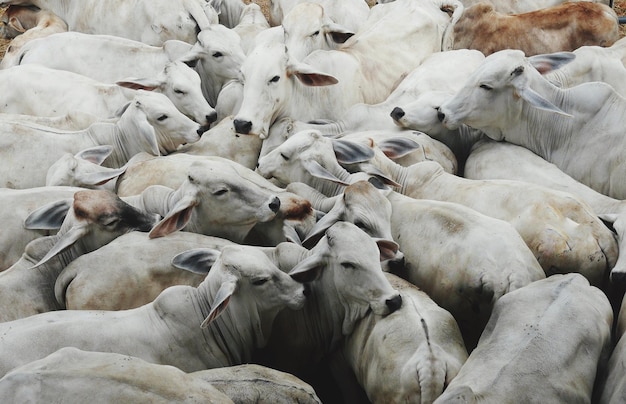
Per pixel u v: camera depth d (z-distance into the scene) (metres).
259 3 16.94
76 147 10.68
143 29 13.46
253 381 6.98
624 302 8.01
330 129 10.81
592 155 10.12
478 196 9.08
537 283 7.80
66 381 6.46
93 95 11.80
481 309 8.17
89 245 8.83
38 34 13.91
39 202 9.41
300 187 9.39
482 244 8.15
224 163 9.20
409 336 7.37
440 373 6.98
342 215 8.49
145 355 7.75
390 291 7.72
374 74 11.84
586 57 11.48
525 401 6.67
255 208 8.71
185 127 10.58
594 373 7.23
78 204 8.69
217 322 8.03
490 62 10.15
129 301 8.41
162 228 8.58
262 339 8.21
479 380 6.74
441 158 10.33
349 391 8.37
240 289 7.93
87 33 14.13
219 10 14.27
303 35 11.66
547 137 10.32
